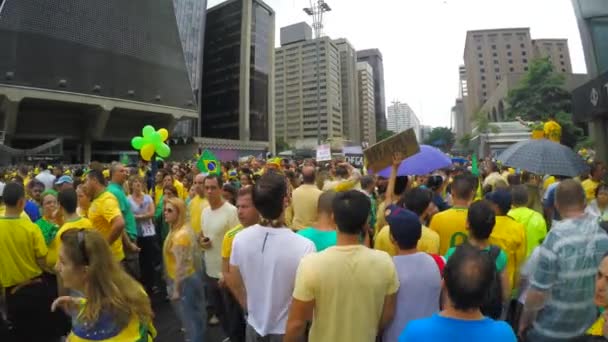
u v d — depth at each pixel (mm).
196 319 3732
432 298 2406
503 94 71250
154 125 61719
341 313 2146
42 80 43656
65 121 52594
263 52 88000
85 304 2135
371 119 166625
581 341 2590
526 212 3912
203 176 5438
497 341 1507
